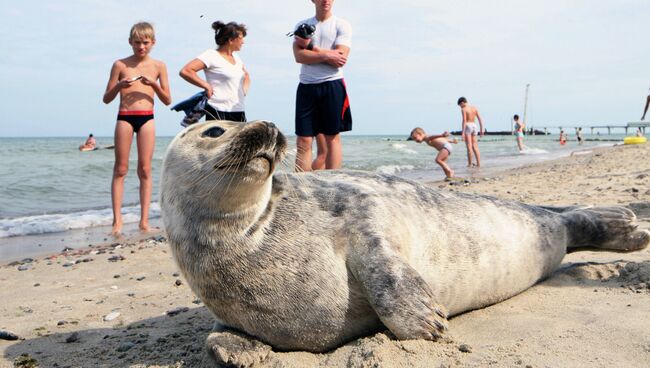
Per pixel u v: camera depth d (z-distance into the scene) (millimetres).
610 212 4848
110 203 13703
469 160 19812
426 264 3703
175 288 5578
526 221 4371
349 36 7363
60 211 12258
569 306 3797
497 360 2918
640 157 17719
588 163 17281
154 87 8602
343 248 3406
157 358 3625
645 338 3035
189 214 3299
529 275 4289
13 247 8539
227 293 3336
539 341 3150
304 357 3326
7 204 13352
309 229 3406
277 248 3320
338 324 3402
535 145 46750
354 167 21438
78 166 22062
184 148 3309
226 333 3471
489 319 3725
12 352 3986
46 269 6762
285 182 3646
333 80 7258
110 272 6422
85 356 3803
